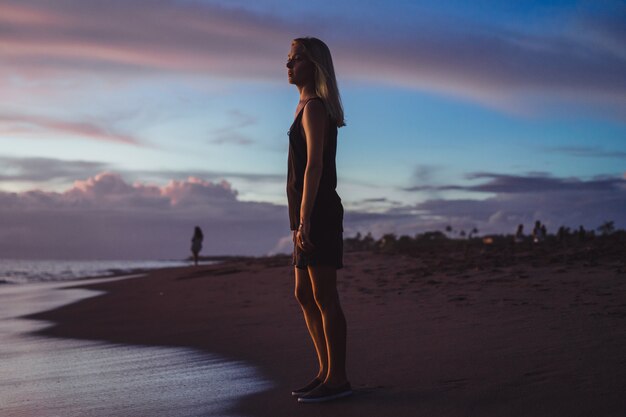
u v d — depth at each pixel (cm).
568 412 240
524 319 497
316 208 300
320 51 313
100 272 3306
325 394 285
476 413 247
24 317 845
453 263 1146
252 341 492
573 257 1055
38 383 366
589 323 454
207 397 305
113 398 314
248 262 2088
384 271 1123
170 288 1304
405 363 355
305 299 316
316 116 300
